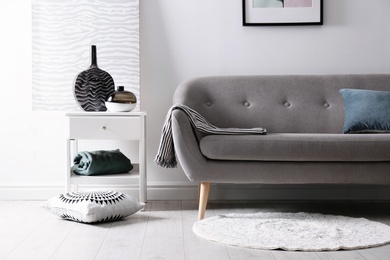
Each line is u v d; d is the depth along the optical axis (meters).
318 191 3.98
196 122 3.20
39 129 3.96
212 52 3.98
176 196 3.98
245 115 3.72
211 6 3.97
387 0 4.00
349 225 2.95
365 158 3.10
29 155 3.96
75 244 2.62
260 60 3.99
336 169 3.14
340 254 2.42
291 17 3.98
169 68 3.98
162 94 3.98
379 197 3.99
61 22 3.94
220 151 3.07
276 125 3.71
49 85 3.94
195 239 2.71
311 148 3.07
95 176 3.54
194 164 3.12
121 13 3.94
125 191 3.98
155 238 2.74
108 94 3.76
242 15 3.97
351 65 4.01
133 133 3.51
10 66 3.94
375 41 4.00
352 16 4.00
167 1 3.96
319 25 4.00
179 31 3.97
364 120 3.39
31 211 3.50
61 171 3.97
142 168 3.55
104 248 2.55
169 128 3.26
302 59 4.00
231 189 3.97
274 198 3.98
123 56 3.95
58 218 3.26
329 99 3.77
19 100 3.95
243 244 2.55
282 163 3.13
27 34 3.94
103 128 3.49
